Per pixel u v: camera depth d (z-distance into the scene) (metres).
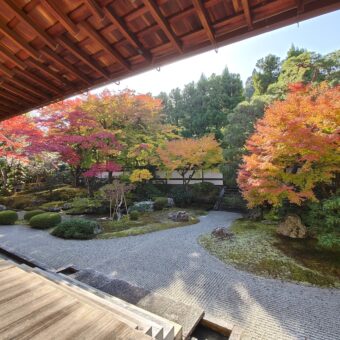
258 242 5.52
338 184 5.22
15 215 7.80
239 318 2.78
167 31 1.39
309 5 1.18
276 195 5.40
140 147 10.44
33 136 8.68
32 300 1.43
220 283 3.64
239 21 1.34
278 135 4.66
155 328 1.62
